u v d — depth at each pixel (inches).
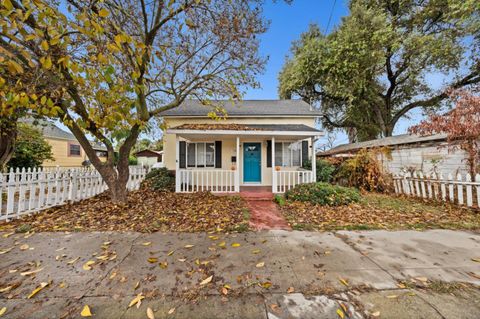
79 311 74.4
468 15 377.4
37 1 109.2
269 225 172.9
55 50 137.7
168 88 251.0
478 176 202.7
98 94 145.8
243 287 88.4
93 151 217.6
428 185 254.5
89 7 149.1
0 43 137.6
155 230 156.6
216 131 308.7
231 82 241.9
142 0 193.5
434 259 112.7
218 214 199.8
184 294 83.8
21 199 180.2
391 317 71.7
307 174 317.1
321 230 159.6
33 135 402.3
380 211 208.8
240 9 221.8
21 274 96.9
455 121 228.5
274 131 310.0
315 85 637.9
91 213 191.9
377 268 103.8
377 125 653.3
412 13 501.4
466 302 78.7
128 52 187.3
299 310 75.2
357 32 494.6
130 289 86.8
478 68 460.4
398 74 581.0
